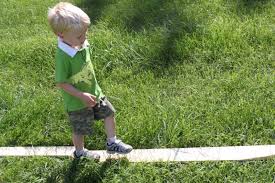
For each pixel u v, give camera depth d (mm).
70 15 3424
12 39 5324
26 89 4527
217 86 4320
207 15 5160
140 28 5090
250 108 4020
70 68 3551
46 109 4254
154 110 4121
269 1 5250
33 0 6074
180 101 4215
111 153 3834
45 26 5500
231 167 3684
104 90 4410
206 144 3893
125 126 4020
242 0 5312
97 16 5465
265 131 3889
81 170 3770
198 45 4723
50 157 3930
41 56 4863
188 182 3619
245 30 4812
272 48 4637
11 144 4078
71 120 3697
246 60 4551
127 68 4629
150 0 5543
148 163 3775
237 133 3912
